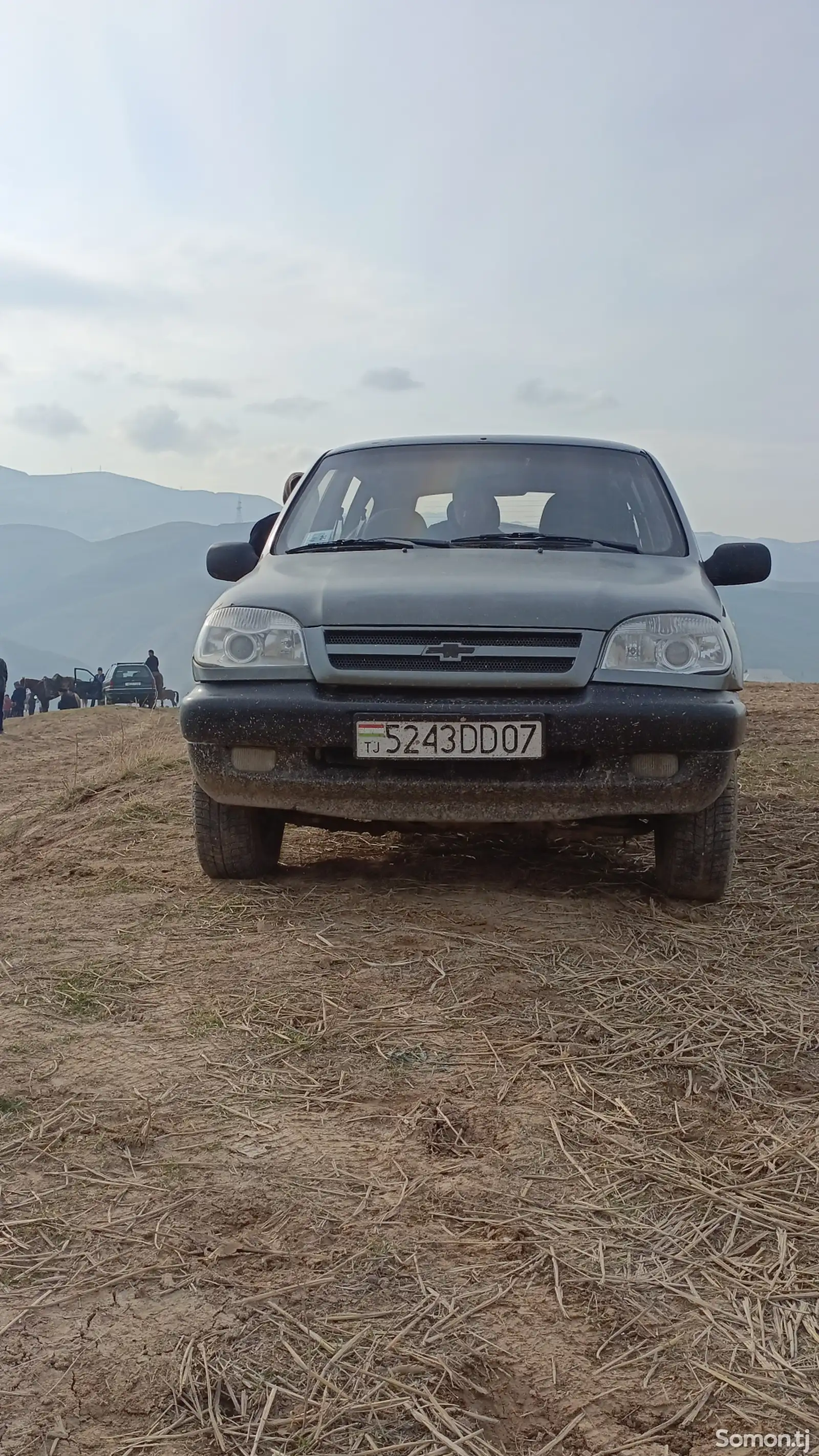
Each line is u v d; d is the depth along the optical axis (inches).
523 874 182.5
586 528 191.6
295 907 164.2
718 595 170.4
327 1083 108.7
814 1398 66.9
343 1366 69.1
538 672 150.3
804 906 166.6
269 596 164.4
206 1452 62.1
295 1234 83.2
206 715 156.5
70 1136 98.4
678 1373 68.9
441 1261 80.0
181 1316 73.7
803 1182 91.4
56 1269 79.0
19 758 539.5
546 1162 94.0
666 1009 126.5
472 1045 116.9
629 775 149.7
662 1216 86.3
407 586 160.7
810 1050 117.1
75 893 179.8
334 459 214.5
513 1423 65.1
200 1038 119.3
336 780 153.4
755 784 272.2
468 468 203.0
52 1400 65.9
